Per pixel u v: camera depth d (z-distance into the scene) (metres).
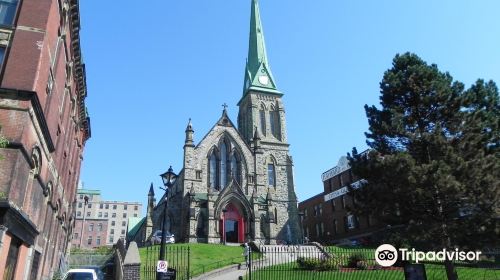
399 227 24.11
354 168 26.27
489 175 21.31
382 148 25.80
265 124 72.94
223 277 29.31
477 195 21.64
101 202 175.62
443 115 25.33
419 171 21.53
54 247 31.80
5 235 17.41
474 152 23.38
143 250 38.69
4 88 18.73
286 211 65.12
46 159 23.73
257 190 63.31
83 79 35.06
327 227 70.56
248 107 75.38
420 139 24.19
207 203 56.03
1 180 17.47
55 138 26.12
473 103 27.42
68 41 27.36
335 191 69.19
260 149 66.44
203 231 55.31
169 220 59.53
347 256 34.22
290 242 60.72
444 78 27.22
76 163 42.47
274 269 30.47
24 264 21.36
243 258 38.16
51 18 21.66
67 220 39.00
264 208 60.78
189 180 59.31
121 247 32.56
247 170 64.31
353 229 62.25
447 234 21.70
